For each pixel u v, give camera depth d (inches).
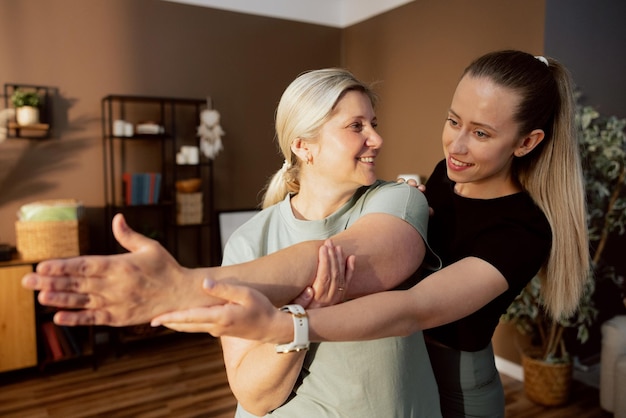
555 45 118.5
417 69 157.3
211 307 20.8
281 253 26.3
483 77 35.7
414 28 157.5
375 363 33.5
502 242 35.9
